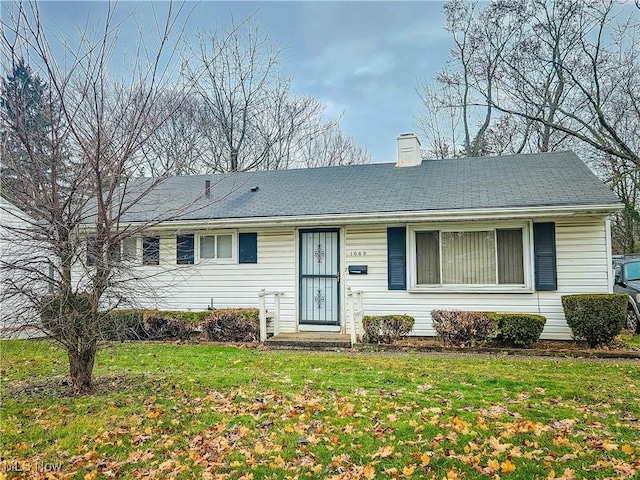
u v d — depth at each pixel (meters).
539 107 19.66
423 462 3.79
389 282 10.16
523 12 19.20
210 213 11.05
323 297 10.68
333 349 9.09
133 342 9.84
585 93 17.83
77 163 5.62
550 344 8.98
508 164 11.95
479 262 9.73
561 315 9.25
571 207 8.67
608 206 8.48
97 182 5.51
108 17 5.55
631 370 6.76
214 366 7.52
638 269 11.18
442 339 9.14
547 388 5.80
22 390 6.09
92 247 5.70
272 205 11.12
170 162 8.35
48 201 5.50
